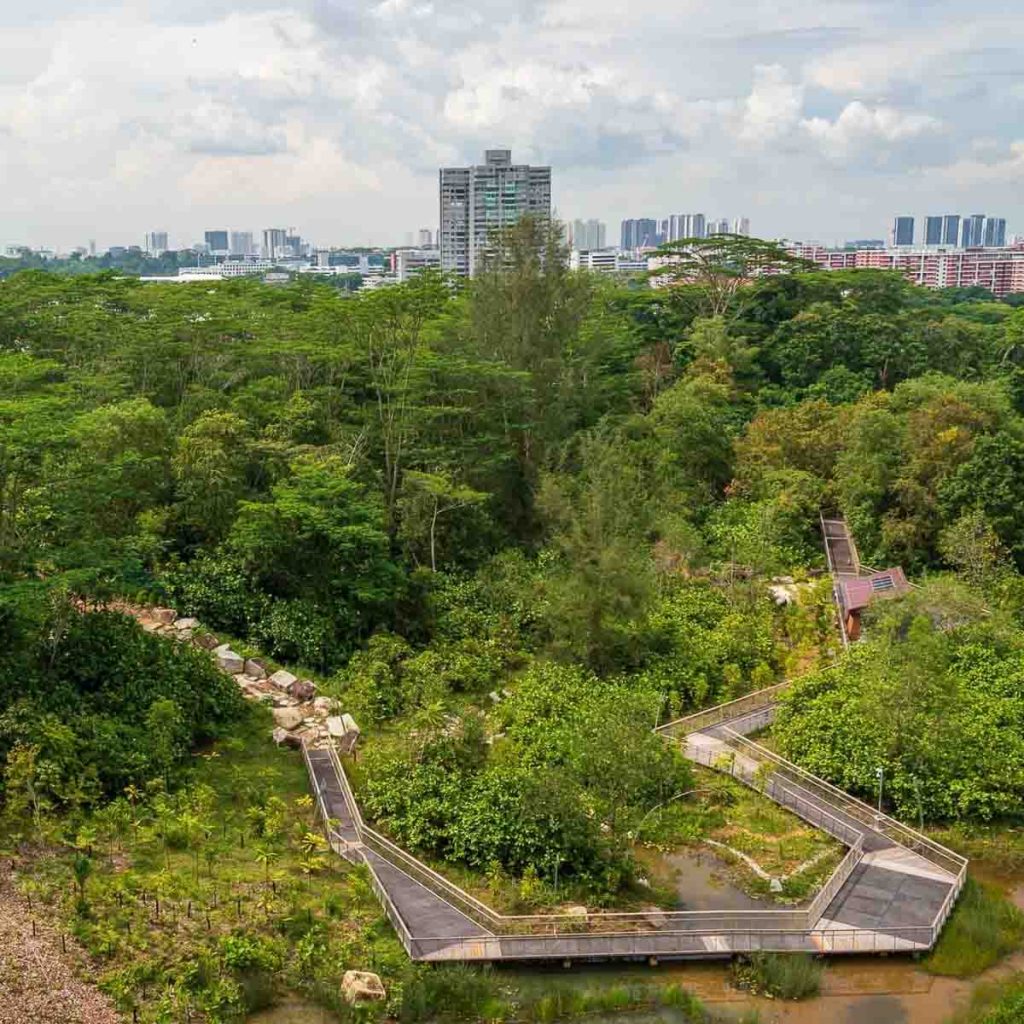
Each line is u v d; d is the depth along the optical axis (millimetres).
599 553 38781
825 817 29094
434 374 47844
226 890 23828
